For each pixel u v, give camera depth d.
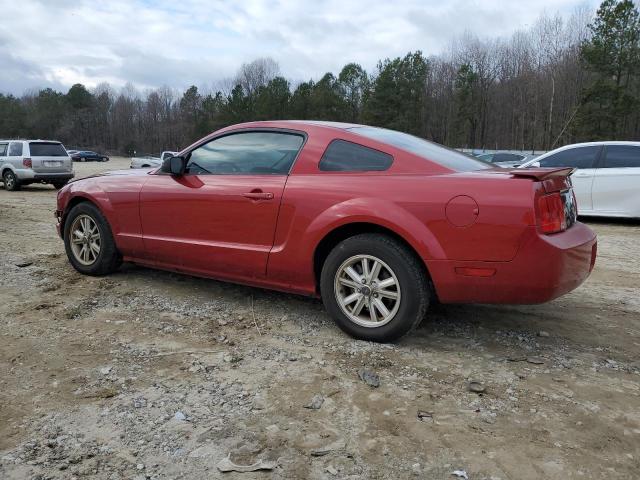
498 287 3.15
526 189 3.09
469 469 2.27
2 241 6.96
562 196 3.37
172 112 107.88
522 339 3.73
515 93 61.25
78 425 2.56
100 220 4.93
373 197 3.43
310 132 3.88
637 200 9.51
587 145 10.05
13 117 106.00
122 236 4.76
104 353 3.36
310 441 2.46
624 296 4.90
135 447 2.40
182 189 4.30
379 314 3.52
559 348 3.59
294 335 3.71
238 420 2.62
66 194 5.21
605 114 38.88
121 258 4.98
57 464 2.27
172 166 4.31
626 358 3.45
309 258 3.68
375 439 2.48
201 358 3.32
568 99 52.28
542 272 3.06
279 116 64.56
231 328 3.83
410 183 3.38
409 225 3.28
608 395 2.94
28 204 12.28
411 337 3.70
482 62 63.31
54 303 4.27
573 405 2.82
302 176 3.77
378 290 3.48
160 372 3.12
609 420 2.68
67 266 5.48
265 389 2.93
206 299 4.48
